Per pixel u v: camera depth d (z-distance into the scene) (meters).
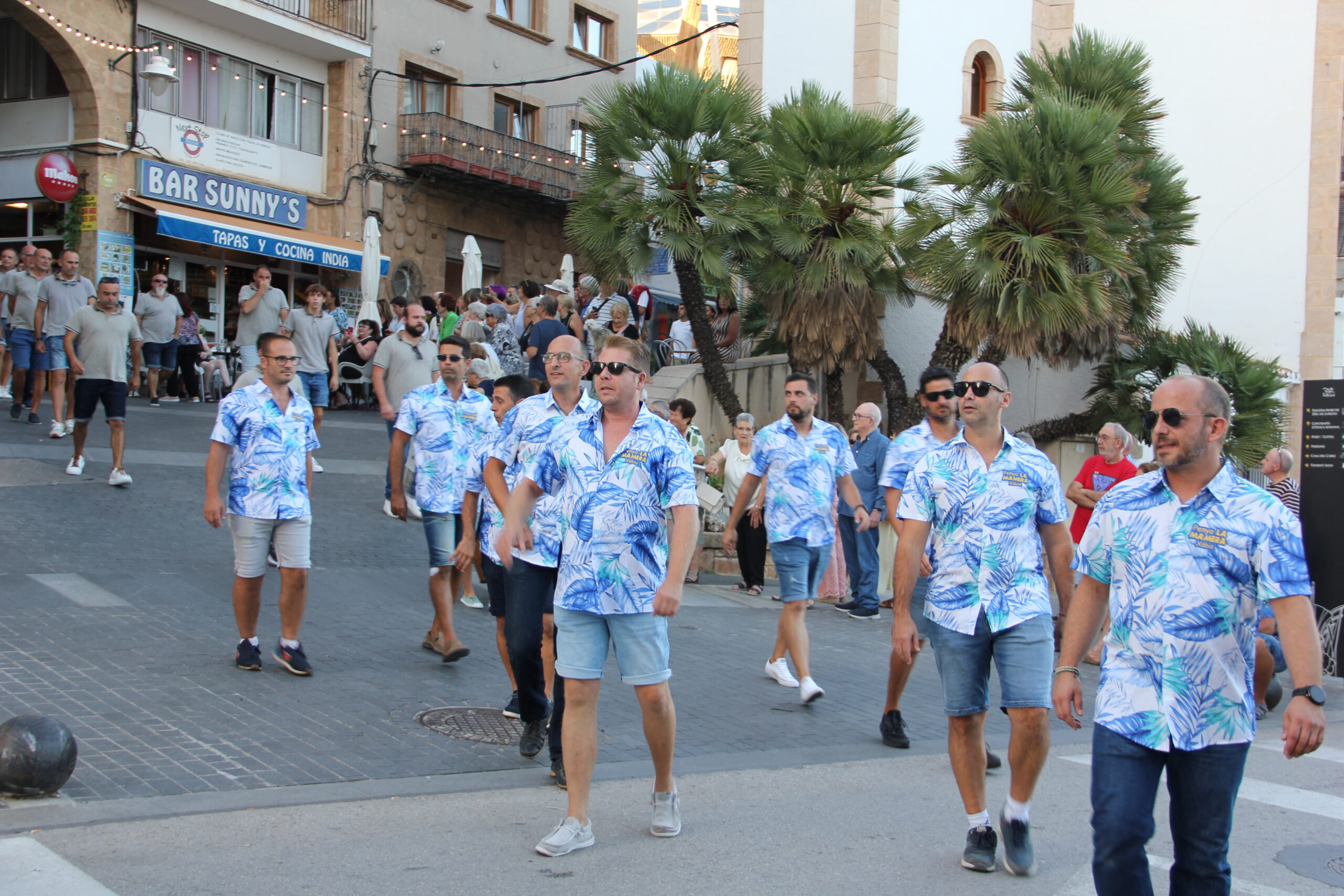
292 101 26.00
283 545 6.61
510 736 6.07
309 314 13.56
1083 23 20.64
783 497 7.38
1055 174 13.57
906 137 14.83
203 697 6.10
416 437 7.24
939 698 7.95
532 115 31.86
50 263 14.43
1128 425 15.89
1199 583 3.34
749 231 14.49
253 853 4.21
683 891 4.12
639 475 4.53
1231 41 19.59
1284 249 19.30
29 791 4.56
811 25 17.97
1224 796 3.32
